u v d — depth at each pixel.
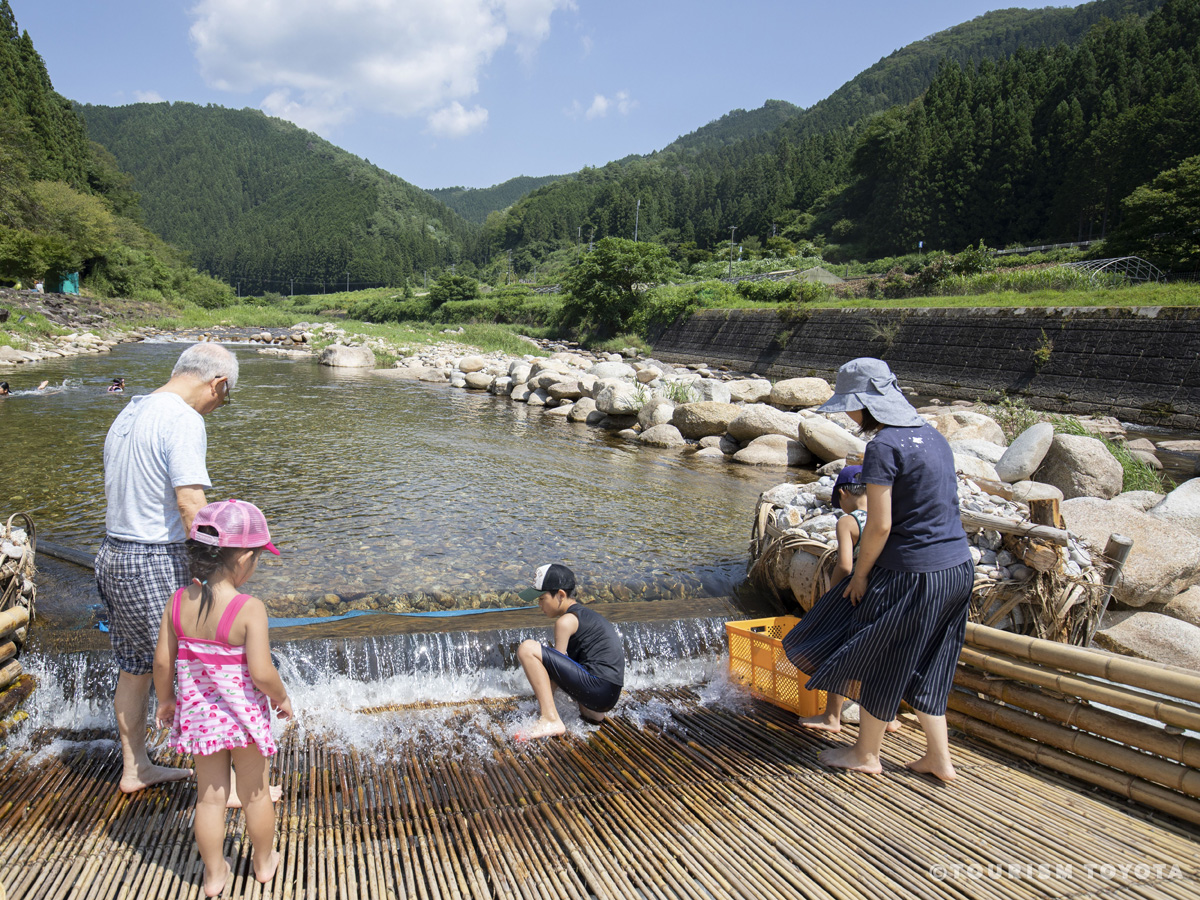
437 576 4.74
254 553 2.21
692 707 3.61
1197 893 2.22
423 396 15.74
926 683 2.80
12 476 6.87
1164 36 73.19
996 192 68.81
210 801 2.12
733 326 32.16
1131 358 15.41
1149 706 2.68
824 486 5.14
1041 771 2.96
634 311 41.12
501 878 2.27
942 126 76.31
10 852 2.27
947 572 2.67
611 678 3.37
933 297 26.80
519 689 3.72
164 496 2.51
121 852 2.32
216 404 2.82
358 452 9.02
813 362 26.20
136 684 2.58
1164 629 4.03
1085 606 3.54
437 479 7.74
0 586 3.23
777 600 4.59
